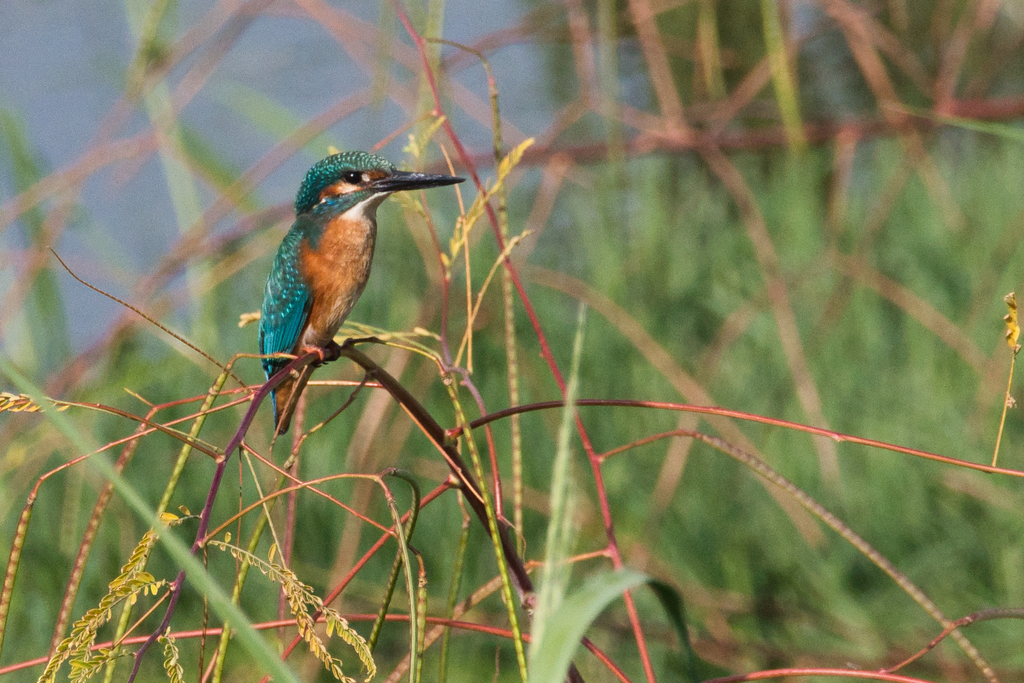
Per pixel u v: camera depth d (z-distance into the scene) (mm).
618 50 13961
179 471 3861
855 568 10102
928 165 12047
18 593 9336
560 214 13094
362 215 7395
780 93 10086
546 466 10469
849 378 11367
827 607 9695
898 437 10711
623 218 12703
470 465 10570
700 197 13523
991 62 13273
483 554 10047
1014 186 12984
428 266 10547
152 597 9547
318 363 5457
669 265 12328
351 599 9836
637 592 9750
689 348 12023
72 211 11414
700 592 9703
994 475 10188
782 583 10062
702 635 9539
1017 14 13141
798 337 11234
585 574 9602
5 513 9172
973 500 10234
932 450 10555
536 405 4559
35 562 9570
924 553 10039
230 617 2689
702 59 12984
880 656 9016
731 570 9984
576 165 12367
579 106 11453
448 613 4758
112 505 9930
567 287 10180
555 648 2715
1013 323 3986
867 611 9594
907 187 13125
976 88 13156
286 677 2650
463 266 11086
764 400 11367
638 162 13328
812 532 10094
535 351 11297
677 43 14031
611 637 9398
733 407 11336
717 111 12359
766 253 10734
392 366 10648
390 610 9641
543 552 9969
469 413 10688
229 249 11945
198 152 11945
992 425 10680
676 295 12125
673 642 9172
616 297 11711
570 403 2969
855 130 12500
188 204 11227
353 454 9883
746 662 9148
